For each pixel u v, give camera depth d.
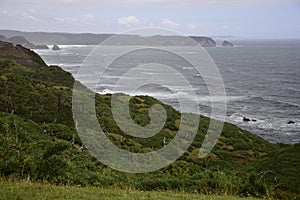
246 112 67.88
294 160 24.58
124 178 14.59
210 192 14.10
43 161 13.10
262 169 24.77
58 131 26.47
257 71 135.88
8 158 12.85
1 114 24.42
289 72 135.00
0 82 39.19
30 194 9.51
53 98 37.69
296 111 69.56
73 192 10.41
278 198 15.28
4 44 71.12
